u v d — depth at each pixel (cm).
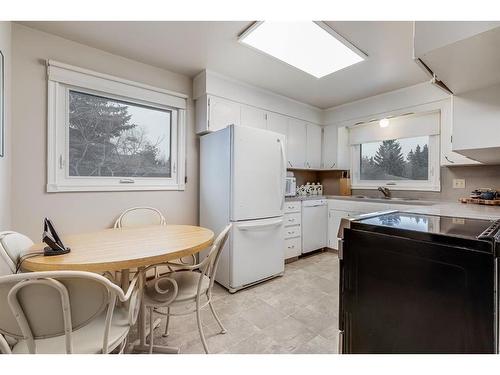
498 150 172
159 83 269
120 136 252
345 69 264
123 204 249
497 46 93
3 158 173
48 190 209
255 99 314
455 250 76
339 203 359
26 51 199
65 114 219
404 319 87
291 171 406
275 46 222
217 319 171
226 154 244
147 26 197
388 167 363
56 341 101
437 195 309
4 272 128
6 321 84
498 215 135
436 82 142
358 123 370
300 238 334
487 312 71
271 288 246
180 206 288
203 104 279
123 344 115
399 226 94
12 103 193
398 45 217
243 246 240
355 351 99
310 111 391
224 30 201
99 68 232
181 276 167
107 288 92
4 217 176
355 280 100
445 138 284
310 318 190
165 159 281
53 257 119
